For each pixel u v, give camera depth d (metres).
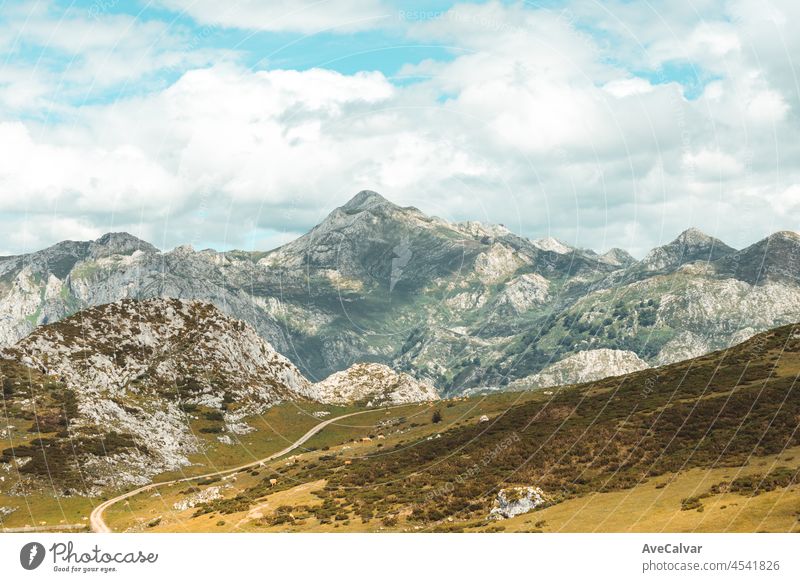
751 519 62.47
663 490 78.81
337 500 102.56
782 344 140.75
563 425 118.75
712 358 148.00
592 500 80.75
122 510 142.88
